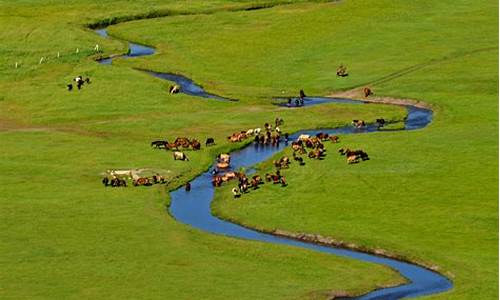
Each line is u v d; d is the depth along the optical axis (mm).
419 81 119500
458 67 123938
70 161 94750
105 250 73188
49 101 117188
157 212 81500
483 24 141500
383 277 68875
